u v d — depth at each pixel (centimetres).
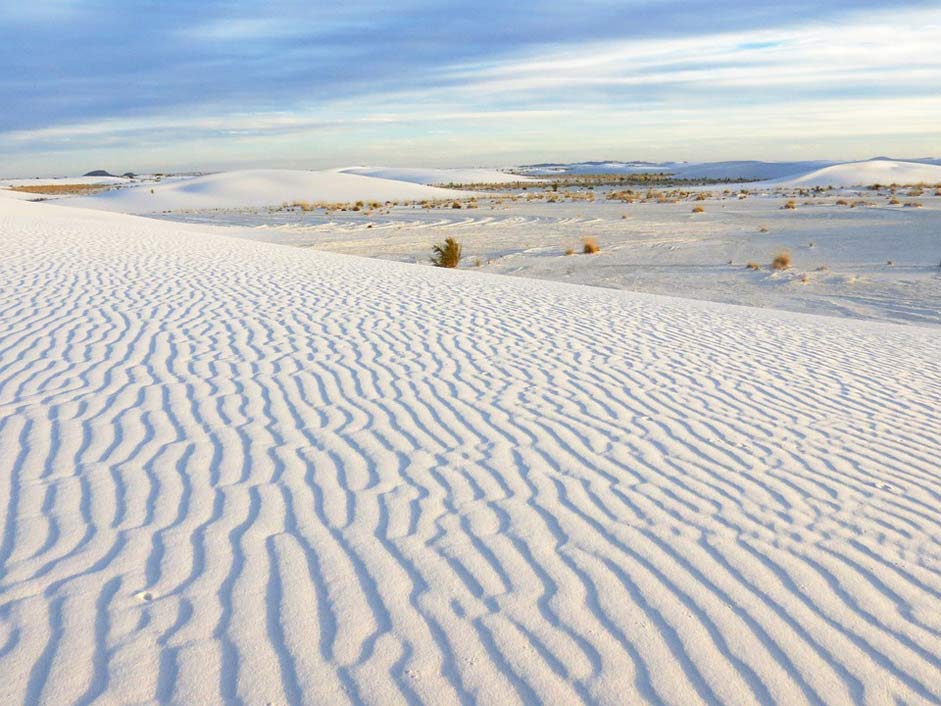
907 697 278
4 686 266
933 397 710
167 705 260
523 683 278
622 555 376
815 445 555
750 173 18012
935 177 9631
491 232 3259
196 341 800
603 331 945
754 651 301
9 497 421
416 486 452
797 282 1841
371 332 874
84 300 1003
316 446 512
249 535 384
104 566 350
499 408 609
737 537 400
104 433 524
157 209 6644
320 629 305
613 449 527
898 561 381
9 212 2808
